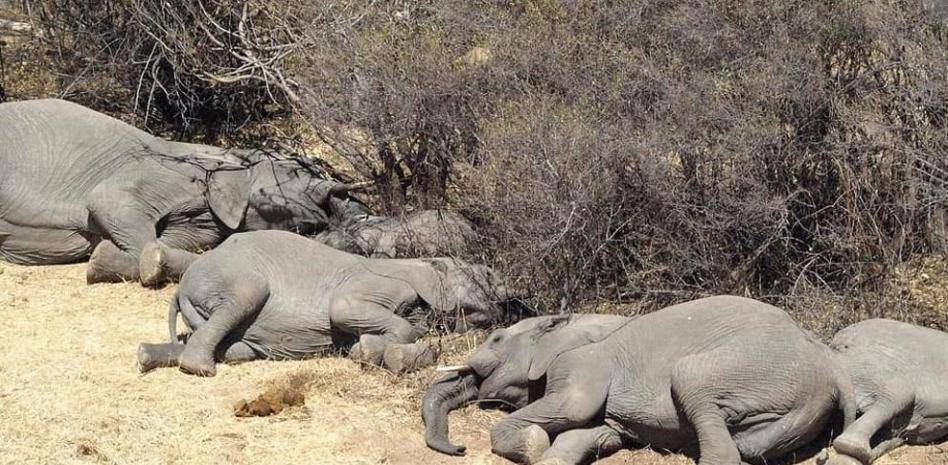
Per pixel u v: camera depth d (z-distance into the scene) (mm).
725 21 10656
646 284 10117
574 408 7930
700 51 10609
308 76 12242
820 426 7711
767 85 10094
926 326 9414
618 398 7992
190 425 8352
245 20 13484
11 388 8789
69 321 10211
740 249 10141
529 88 10789
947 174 9617
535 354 8352
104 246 11102
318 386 8992
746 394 7551
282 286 9469
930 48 10008
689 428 7766
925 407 7867
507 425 8078
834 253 10055
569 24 11352
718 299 8094
